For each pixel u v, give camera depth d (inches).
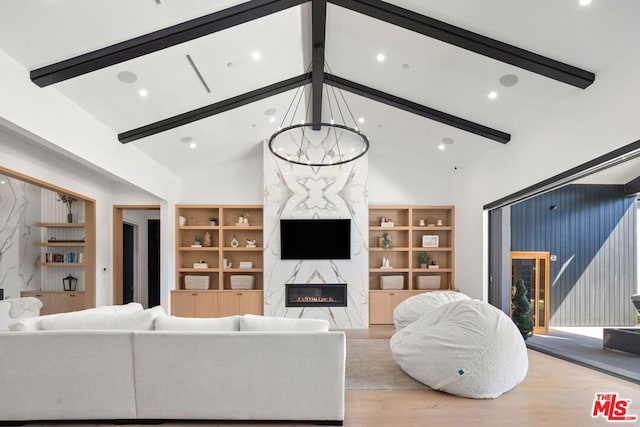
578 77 170.2
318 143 321.1
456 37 170.1
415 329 170.4
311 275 313.6
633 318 339.9
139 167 257.4
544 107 203.0
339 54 218.7
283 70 222.1
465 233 312.7
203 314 315.9
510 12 153.0
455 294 217.0
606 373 172.4
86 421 126.6
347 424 120.8
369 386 154.8
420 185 340.8
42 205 316.2
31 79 152.2
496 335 146.8
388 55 207.5
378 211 342.6
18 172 223.3
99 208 310.3
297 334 123.0
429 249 331.9
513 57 171.5
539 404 136.0
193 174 334.0
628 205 342.6
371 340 251.1
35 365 124.0
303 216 317.4
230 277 332.8
